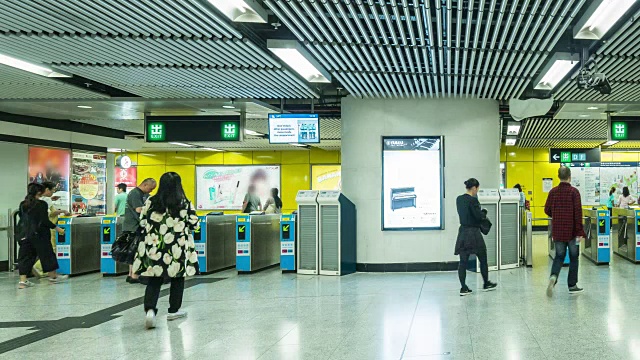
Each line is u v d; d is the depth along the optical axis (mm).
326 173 21484
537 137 17484
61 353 4945
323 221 9859
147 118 10508
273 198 13617
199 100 9922
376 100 10203
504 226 10227
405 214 10125
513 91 9641
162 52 6738
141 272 5867
